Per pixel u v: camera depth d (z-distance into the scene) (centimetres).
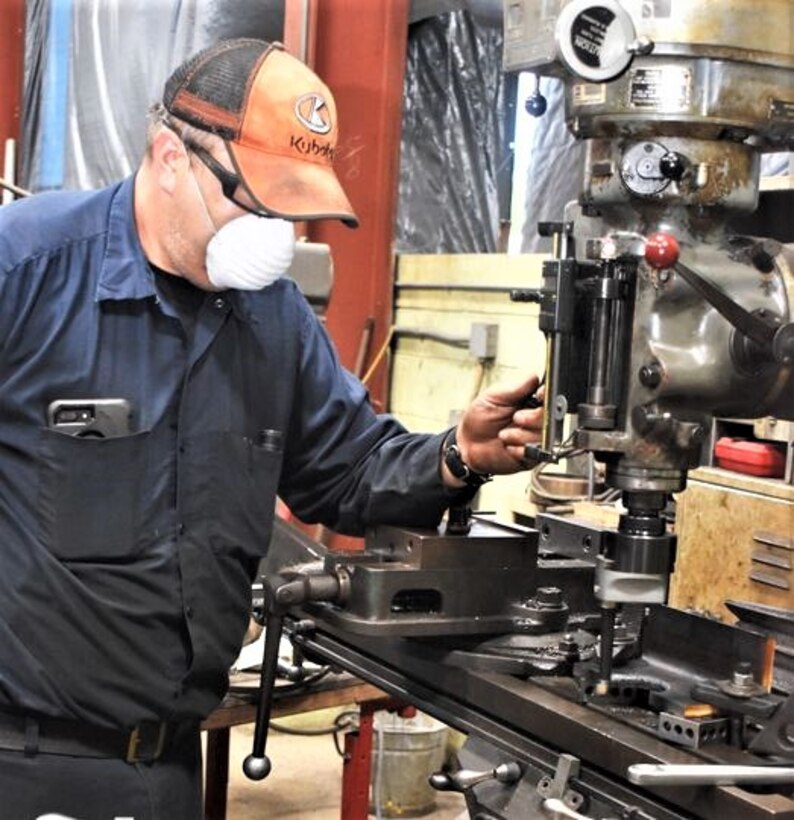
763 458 230
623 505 142
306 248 236
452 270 380
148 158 148
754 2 132
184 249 143
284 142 138
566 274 133
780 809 106
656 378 130
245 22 356
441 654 144
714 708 128
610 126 136
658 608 147
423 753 306
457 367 382
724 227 141
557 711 128
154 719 153
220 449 154
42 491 145
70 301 146
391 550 158
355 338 382
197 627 153
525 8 143
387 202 377
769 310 132
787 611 156
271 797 316
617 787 120
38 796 150
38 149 392
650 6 130
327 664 179
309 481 173
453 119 402
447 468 156
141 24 366
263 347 160
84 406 146
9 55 390
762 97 135
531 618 151
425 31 408
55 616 145
